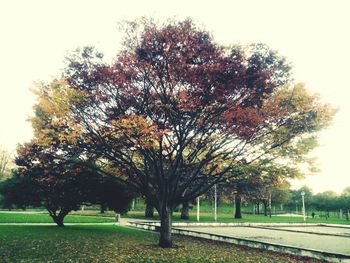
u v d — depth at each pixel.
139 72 14.00
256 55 13.45
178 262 11.85
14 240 15.59
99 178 23.38
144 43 13.23
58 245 14.78
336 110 14.38
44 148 17.05
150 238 19.55
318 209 76.00
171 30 13.01
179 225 33.25
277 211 96.12
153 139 13.39
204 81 12.82
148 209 46.62
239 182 18.28
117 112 14.54
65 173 21.27
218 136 15.18
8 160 68.25
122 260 11.80
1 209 46.28
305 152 15.16
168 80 13.55
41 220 29.44
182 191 16.75
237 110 12.91
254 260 13.09
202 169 18.27
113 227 26.48
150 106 14.27
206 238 20.89
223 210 91.31
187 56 12.96
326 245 19.05
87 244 15.63
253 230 29.56
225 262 12.34
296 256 14.43
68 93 14.03
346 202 67.38
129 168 18.52
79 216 39.81
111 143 15.28
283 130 14.62
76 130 14.63
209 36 13.32
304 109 14.26
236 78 12.77
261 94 13.53
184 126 14.87
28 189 23.67
